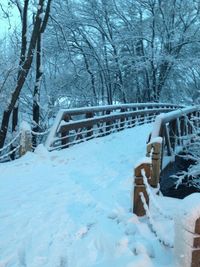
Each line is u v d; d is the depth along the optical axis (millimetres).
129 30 26750
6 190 6148
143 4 26469
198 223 3107
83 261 3891
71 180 6730
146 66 26453
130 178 6711
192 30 26797
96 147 9930
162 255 3883
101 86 27375
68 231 4551
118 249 4008
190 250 3117
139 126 15984
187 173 7043
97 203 5492
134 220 4660
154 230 4156
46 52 21188
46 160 8094
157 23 26938
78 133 10664
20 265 3846
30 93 19922
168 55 26312
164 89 29156
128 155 9008
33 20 15578
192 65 26109
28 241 4320
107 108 12891
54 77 22375
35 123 14664
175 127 8148
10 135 16156
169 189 7414
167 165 7105
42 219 4906
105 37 26500
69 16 23031
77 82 24031
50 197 5781
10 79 14672
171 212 4941
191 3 26469
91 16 24859
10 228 4656
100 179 6816
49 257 3965
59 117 9523
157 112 19734
